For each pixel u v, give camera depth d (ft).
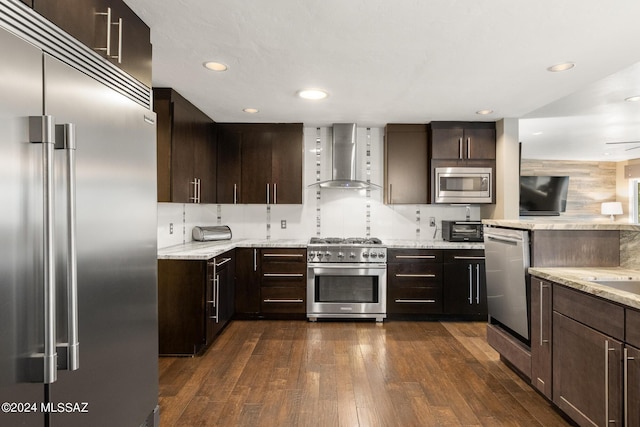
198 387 8.00
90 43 4.52
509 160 12.81
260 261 13.03
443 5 5.66
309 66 8.14
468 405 7.30
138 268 5.24
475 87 9.54
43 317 3.33
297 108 11.65
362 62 7.92
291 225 14.78
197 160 11.63
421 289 12.96
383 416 6.89
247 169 13.71
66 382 3.70
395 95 10.25
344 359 9.55
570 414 6.38
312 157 14.69
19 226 3.10
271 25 6.30
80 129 3.94
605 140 17.06
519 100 10.71
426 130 13.62
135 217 5.16
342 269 12.87
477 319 13.20
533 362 7.58
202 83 9.26
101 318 4.31
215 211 14.80
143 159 5.42
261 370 8.87
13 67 3.06
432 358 9.65
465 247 12.88
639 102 11.43
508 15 5.94
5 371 2.98
